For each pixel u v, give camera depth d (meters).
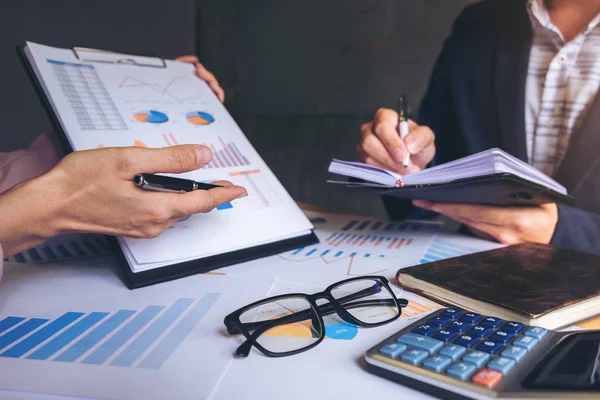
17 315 0.47
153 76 0.84
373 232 0.85
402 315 0.48
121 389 0.33
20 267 0.63
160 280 0.57
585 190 1.05
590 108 1.04
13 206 0.47
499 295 0.47
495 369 0.32
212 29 2.07
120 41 2.06
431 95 1.38
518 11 1.21
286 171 2.03
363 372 0.37
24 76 1.88
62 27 1.92
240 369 0.37
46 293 0.54
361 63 1.86
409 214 1.16
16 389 0.33
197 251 0.61
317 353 0.40
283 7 1.95
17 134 1.89
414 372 0.34
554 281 0.52
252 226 0.68
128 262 0.57
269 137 2.04
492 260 0.61
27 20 1.83
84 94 0.71
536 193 0.65
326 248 0.74
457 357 0.35
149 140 0.70
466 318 0.41
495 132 1.25
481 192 0.65
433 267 0.58
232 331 0.43
